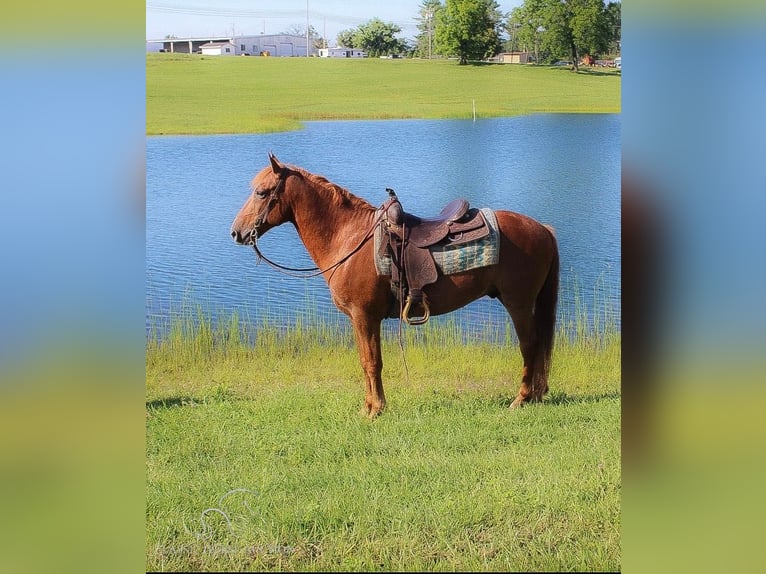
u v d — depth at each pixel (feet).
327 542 14.03
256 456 16.98
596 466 16.19
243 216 17.93
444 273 17.21
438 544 13.78
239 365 22.40
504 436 17.37
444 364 21.90
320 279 23.52
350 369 22.20
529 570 13.20
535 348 18.60
